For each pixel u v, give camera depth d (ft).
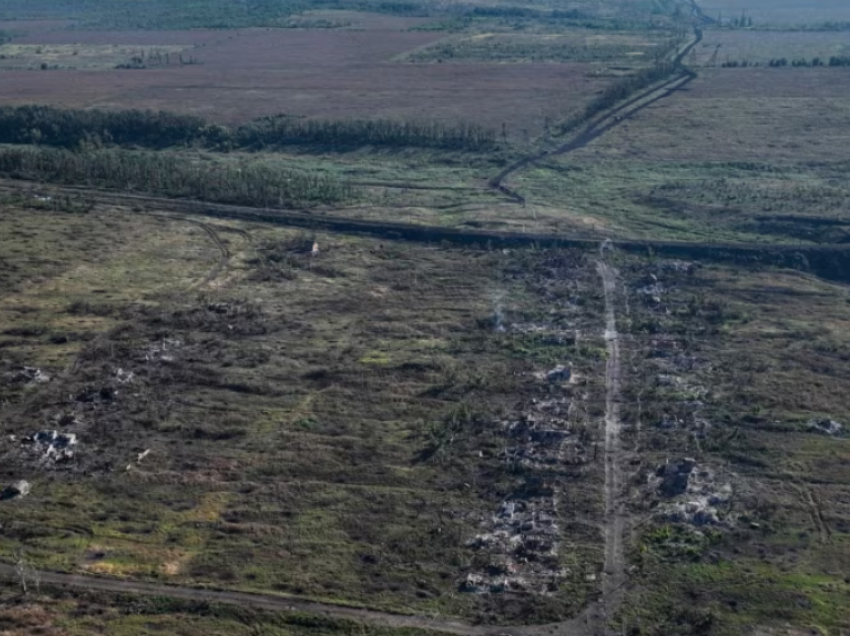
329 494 251.39
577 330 344.08
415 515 243.19
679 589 217.15
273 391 302.25
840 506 246.27
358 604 212.02
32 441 273.33
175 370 314.14
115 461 264.72
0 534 234.38
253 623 206.69
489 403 294.66
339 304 367.45
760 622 207.31
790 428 280.51
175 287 379.76
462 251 418.72
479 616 209.05
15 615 207.31
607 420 285.02
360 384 306.35
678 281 386.52
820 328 346.74
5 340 331.98
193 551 229.25
